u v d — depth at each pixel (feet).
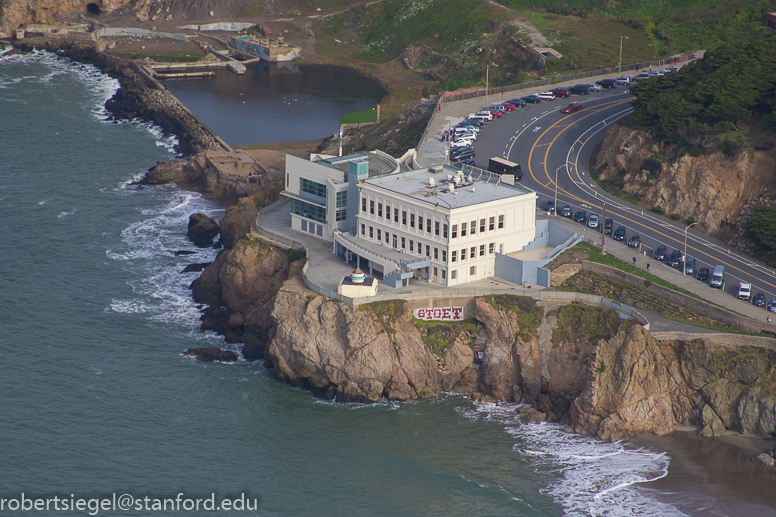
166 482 644.27
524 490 640.58
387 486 644.27
